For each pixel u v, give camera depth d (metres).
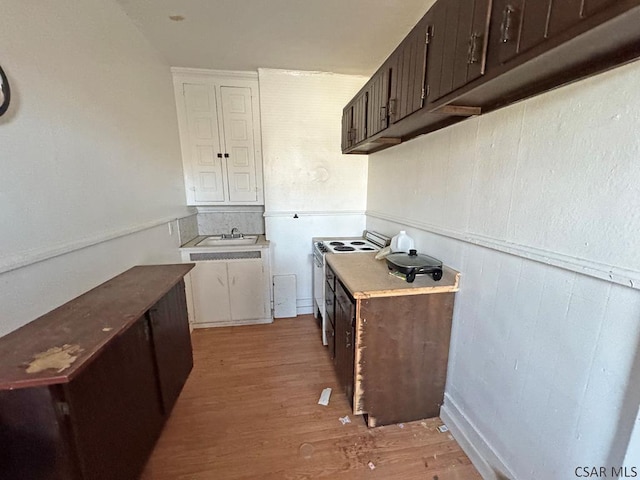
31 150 1.04
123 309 1.07
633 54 0.70
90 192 1.36
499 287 1.25
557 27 0.68
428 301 1.51
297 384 1.98
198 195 2.85
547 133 1.00
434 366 1.61
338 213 3.00
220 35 1.96
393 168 2.32
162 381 1.40
